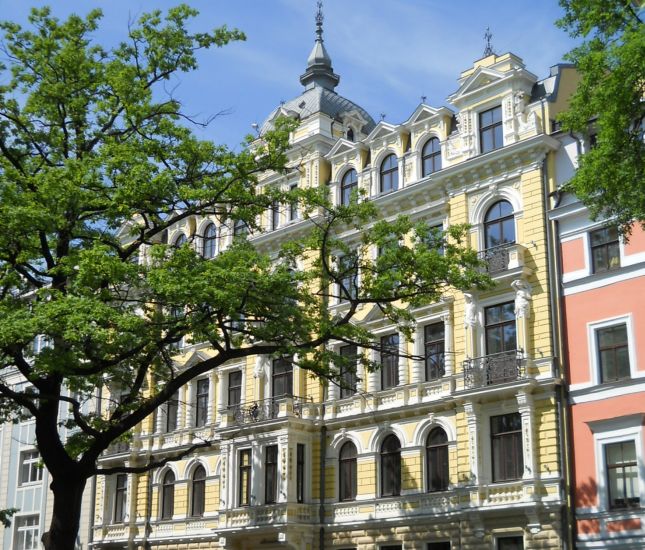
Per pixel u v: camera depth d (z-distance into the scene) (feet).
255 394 139.44
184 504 147.02
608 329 103.55
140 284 80.07
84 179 81.05
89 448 81.56
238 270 77.92
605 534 97.66
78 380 84.33
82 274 75.05
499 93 118.52
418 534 114.11
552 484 102.58
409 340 86.17
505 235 115.24
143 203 82.38
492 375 109.09
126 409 85.66
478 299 114.32
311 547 125.49
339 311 130.41
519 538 104.78
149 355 80.94
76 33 89.04
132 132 88.02
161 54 89.20
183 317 78.43
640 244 102.42
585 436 101.91
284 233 141.18
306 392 133.49
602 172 71.56
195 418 150.92
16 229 76.28
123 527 154.81
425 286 83.97
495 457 108.88
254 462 131.64
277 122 89.20
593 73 72.59
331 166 142.20
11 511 119.03
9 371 182.50
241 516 130.21
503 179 115.75
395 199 127.03
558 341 106.83
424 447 117.39
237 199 85.15
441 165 124.77
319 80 158.81
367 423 124.16
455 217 119.96
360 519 120.88
